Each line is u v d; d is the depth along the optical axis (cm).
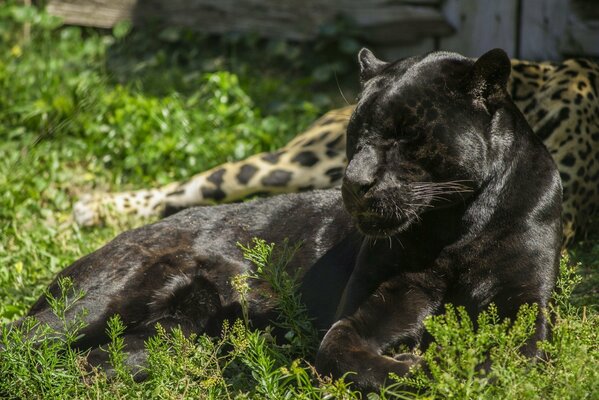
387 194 800
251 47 2014
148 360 846
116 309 931
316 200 1013
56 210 1455
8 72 1850
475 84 822
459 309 738
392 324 857
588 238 1249
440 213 841
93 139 1623
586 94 1283
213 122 1638
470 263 849
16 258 1242
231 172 1378
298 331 884
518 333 727
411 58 848
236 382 854
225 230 1004
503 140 842
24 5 2142
